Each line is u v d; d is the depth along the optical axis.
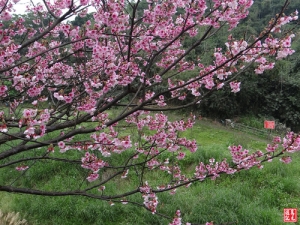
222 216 6.01
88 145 3.19
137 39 3.47
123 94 2.93
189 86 3.33
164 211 6.31
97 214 6.32
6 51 2.60
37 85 3.18
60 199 6.65
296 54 16.83
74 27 2.94
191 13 2.49
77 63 4.07
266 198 6.82
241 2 2.47
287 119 15.93
